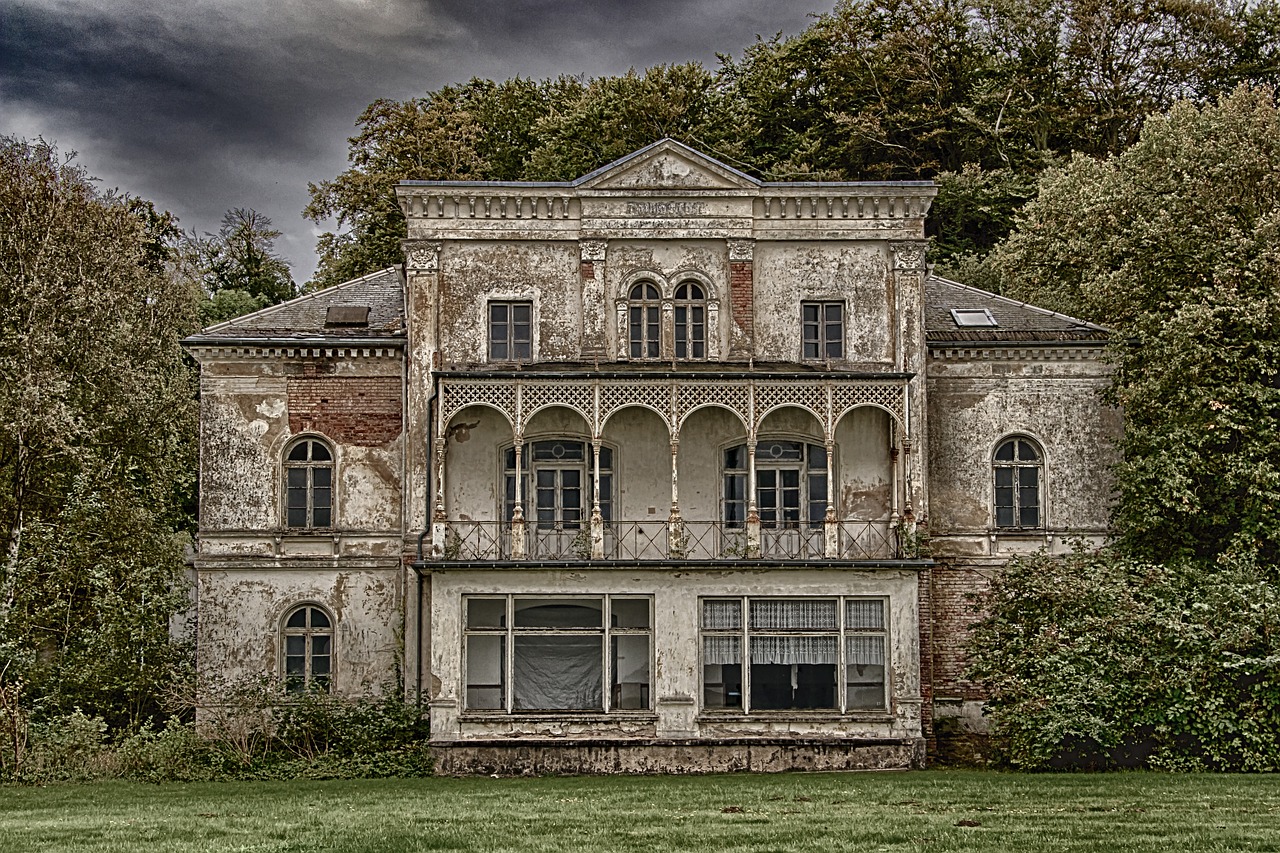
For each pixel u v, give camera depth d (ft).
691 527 104.01
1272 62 177.88
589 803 75.87
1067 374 108.58
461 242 105.09
